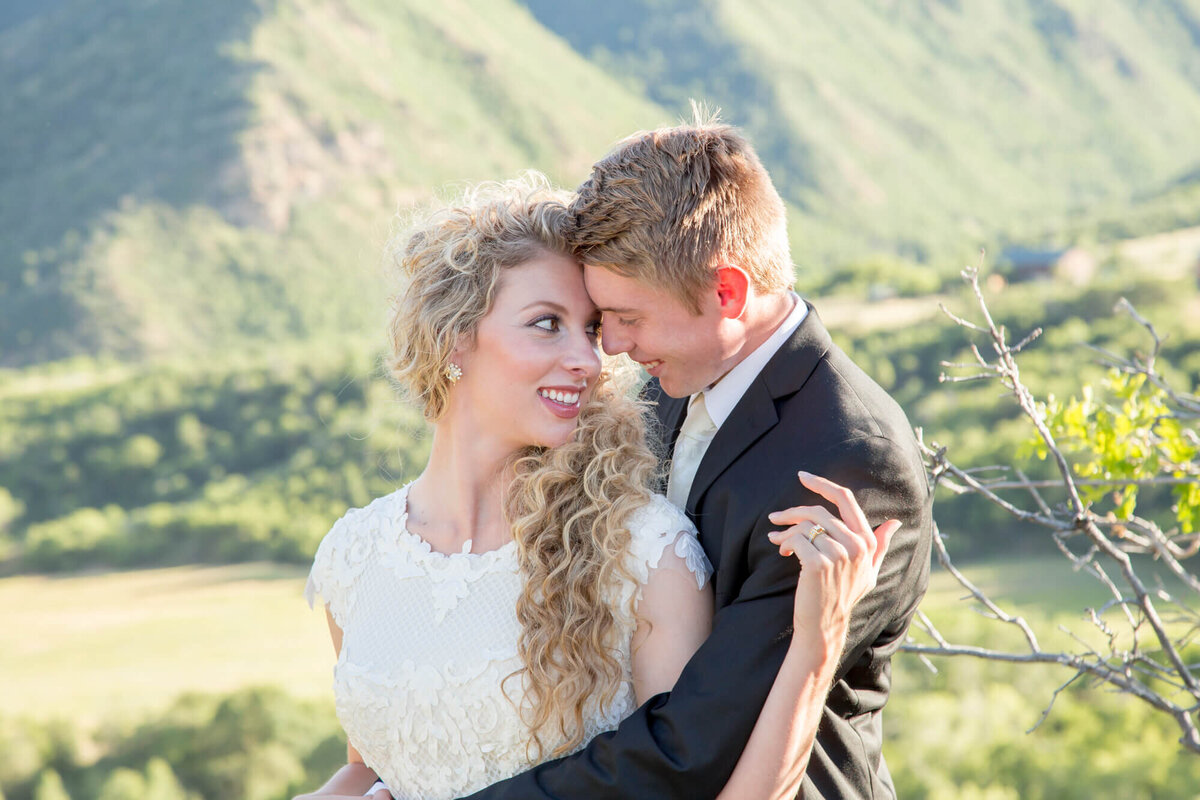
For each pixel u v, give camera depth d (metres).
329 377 69.44
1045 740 20.48
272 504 59.91
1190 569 24.77
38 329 101.19
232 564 59.03
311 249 111.75
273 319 101.69
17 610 53.41
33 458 68.31
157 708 34.97
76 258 106.75
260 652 44.25
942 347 48.19
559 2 198.88
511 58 160.75
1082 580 35.44
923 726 20.77
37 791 30.50
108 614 51.69
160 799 29.88
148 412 70.62
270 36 135.88
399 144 127.06
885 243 148.75
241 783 30.56
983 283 66.62
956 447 37.81
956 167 178.50
